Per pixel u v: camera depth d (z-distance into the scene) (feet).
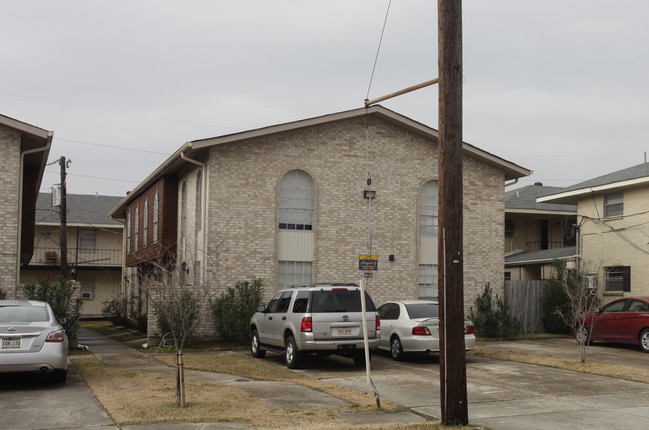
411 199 72.64
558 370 46.44
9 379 40.01
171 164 74.18
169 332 57.31
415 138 73.61
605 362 50.26
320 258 68.44
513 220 113.50
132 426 27.09
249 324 61.21
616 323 61.05
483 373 44.86
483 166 76.33
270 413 30.17
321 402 33.40
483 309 71.67
